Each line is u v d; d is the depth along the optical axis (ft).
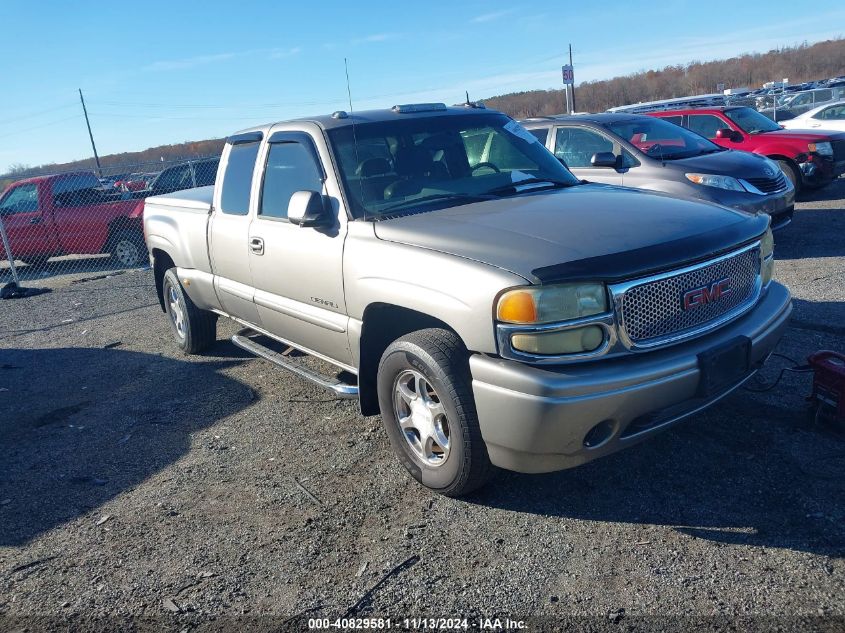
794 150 39.37
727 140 39.70
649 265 10.17
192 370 20.34
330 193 13.79
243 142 17.33
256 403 17.21
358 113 15.49
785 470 11.64
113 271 42.32
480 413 10.48
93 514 12.67
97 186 44.88
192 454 14.75
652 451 12.71
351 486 12.71
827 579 9.06
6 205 43.52
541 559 10.11
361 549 10.79
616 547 10.19
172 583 10.39
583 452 10.20
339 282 13.23
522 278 9.95
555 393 9.66
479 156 15.33
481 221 12.00
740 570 9.42
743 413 13.69
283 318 15.62
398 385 12.21
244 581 10.28
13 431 17.25
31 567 11.16
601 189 14.26
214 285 18.49
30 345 25.96
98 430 16.69
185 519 12.16
